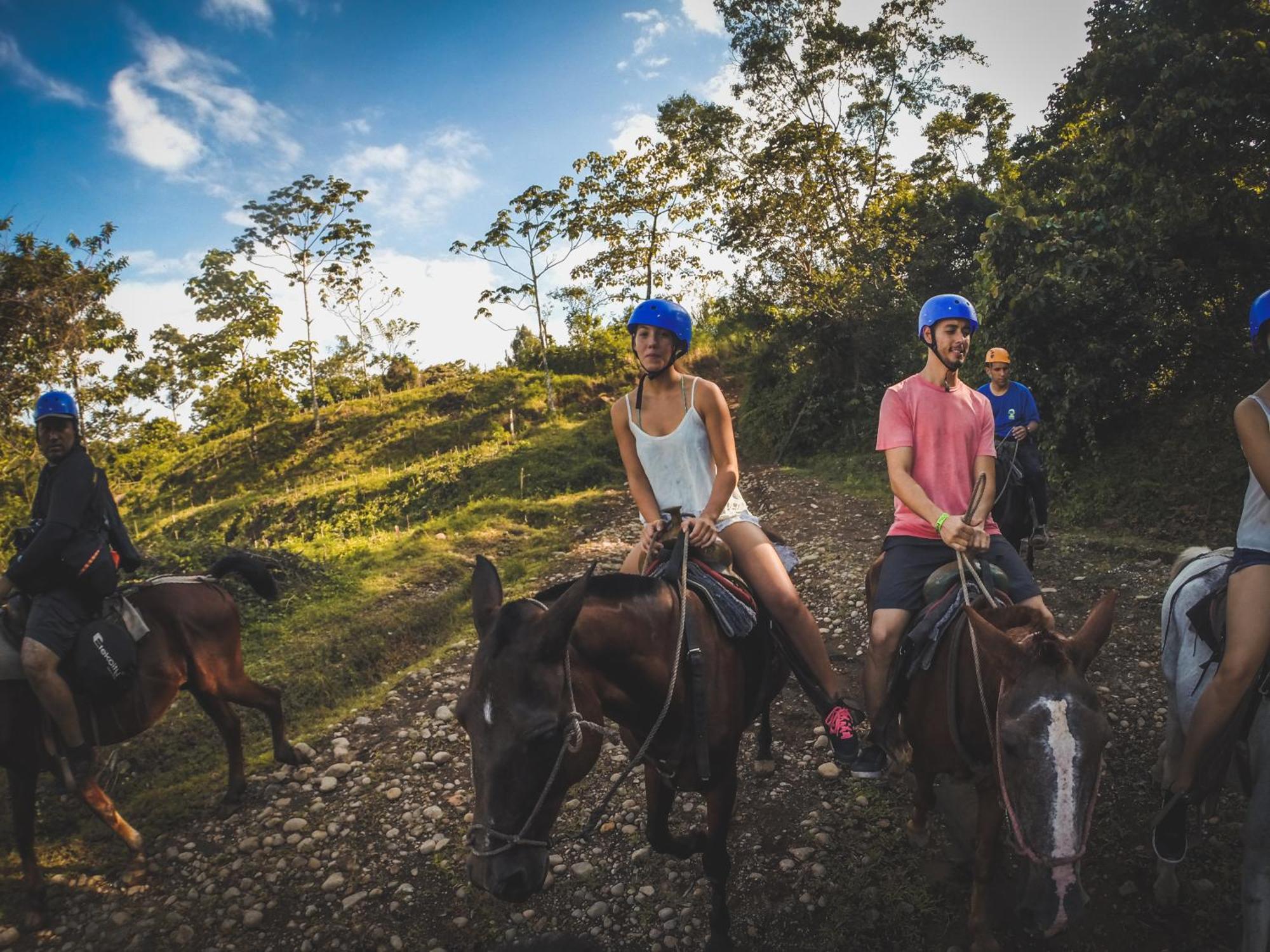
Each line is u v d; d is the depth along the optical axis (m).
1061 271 9.13
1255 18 8.46
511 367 27.14
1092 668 5.12
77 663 3.97
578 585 2.29
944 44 18.58
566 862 3.88
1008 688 2.39
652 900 3.56
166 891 4.01
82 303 14.51
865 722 4.76
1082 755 2.18
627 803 4.29
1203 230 8.76
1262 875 2.59
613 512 12.55
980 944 2.96
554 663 2.26
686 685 2.76
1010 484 5.79
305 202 23.78
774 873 3.64
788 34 18.41
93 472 4.16
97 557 4.06
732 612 3.00
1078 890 2.17
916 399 3.28
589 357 26.16
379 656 7.27
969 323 3.17
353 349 31.81
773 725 4.95
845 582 7.19
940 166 21.91
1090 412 9.24
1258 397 2.72
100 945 3.66
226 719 4.75
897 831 3.82
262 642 7.49
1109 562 7.07
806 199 16.67
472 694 2.23
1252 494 2.83
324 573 9.45
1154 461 8.70
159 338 28.70
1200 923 3.14
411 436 21.66
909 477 3.20
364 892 3.85
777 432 15.58
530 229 21.19
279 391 25.81
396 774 4.89
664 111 20.48
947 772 3.04
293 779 4.96
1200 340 9.08
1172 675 3.32
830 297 15.62
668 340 3.16
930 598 3.08
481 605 2.52
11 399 13.42
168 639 4.45
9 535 12.12
